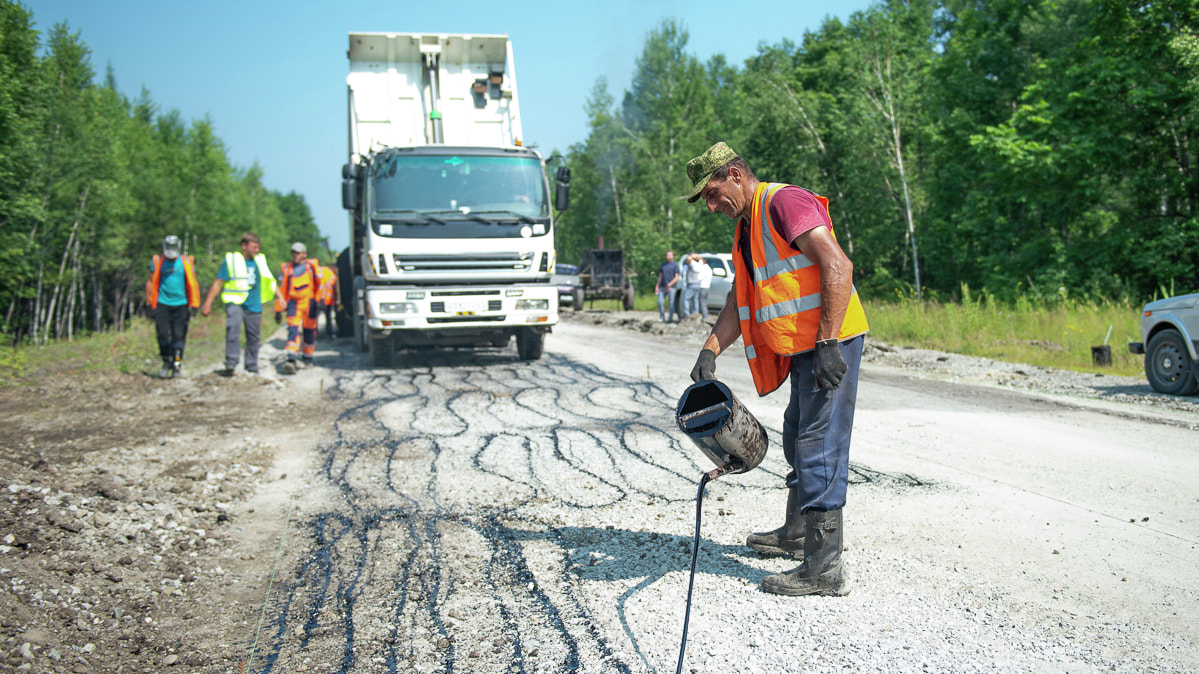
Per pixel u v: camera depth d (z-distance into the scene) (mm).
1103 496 4426
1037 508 4219
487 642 2883
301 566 3777
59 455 5988
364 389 9312
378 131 11555
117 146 36188
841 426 3066
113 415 7809
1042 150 20391
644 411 7430
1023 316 14703
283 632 3064
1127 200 22141
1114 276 20078
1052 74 21984
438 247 10211
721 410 2953
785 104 31281
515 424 6953
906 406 7562
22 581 3277
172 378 10359
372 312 10219
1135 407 7480
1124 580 3223
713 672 2568
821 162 30250
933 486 4672
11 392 9406
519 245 10477
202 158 49750
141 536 4102
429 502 4719
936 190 26734
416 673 2682
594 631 2918
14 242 28891
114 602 3332
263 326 22078
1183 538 3709
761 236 3020
